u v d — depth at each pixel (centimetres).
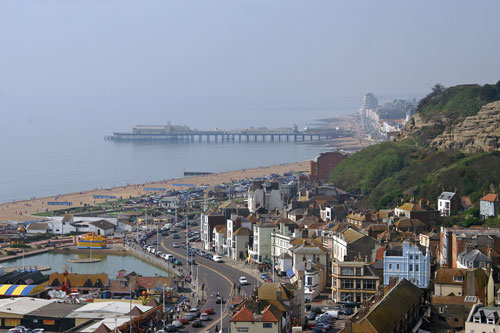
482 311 18725
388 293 19612
